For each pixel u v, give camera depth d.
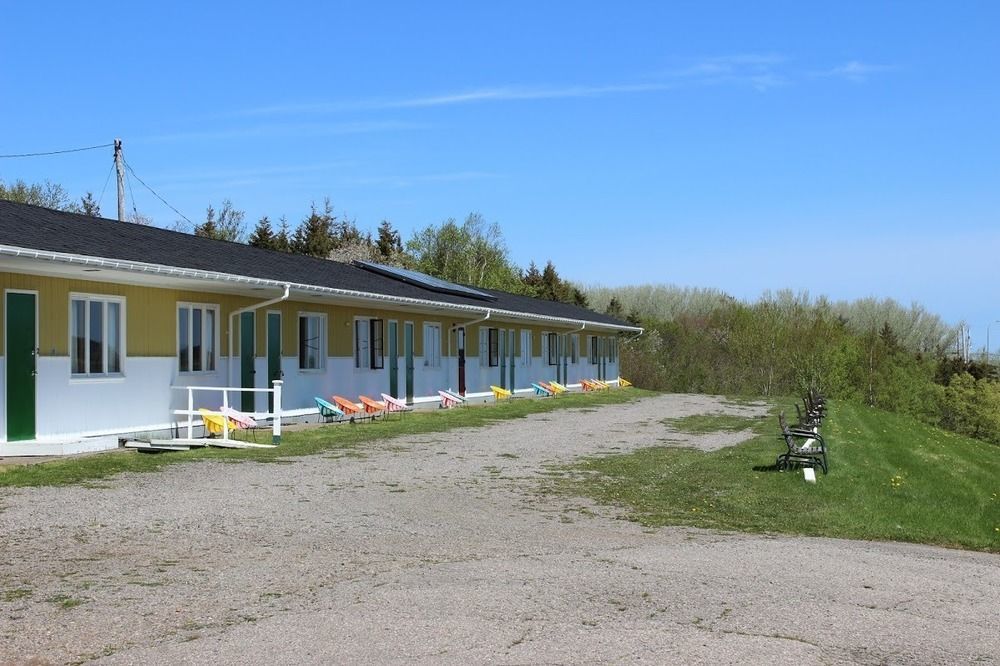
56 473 12.22
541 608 6.38
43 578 6.96
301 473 13.28
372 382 24.36
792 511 11.67
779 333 62.97
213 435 17.77
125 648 5.40
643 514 11.19
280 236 61.59
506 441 19.02
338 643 5.53
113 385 15.69
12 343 13.78
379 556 8.09
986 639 6.20
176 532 8.84
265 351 20.05
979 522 11.84
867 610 6.77
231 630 5.76
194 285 16.97
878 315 81.19
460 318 29.53
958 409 59.97
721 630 6.07
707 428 23.80
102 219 18.78
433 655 5.35
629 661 5.34
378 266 30.02
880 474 15.83
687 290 83.12
